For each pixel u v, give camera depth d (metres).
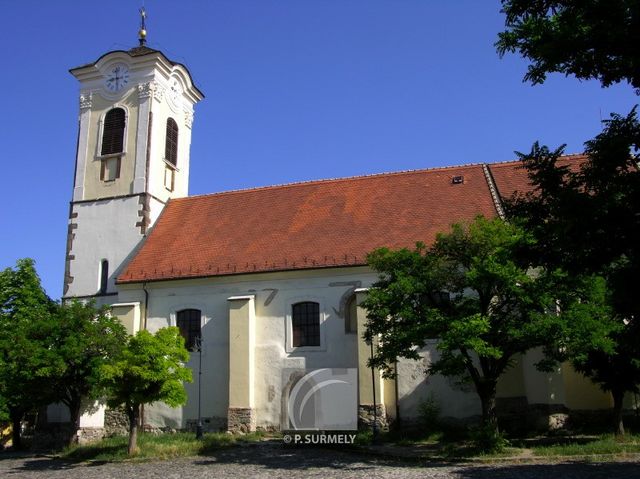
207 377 29.50
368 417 26.12
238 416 28.03
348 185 34.25
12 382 26.41
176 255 32.34
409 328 20.47
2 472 21.67
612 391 21.88
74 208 36.28
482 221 21.12
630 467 15.83
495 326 20.19
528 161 10.98
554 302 19.98
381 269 21.80
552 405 24.58
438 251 21.47
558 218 10.04
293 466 19.00
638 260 9.49
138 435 28.17
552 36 9.96
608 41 9.20
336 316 28.41
